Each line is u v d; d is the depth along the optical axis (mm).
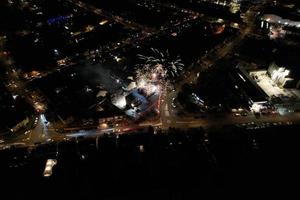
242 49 121375
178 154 75250
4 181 69375
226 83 99938
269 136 80312
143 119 86688
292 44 123000
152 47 122250
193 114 88562
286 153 75562
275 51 115000
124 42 127312
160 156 74750
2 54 119688
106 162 73500
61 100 93312
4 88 95500
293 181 68812
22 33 134125
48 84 101438
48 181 69375
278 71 98812
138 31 136250
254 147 77188
